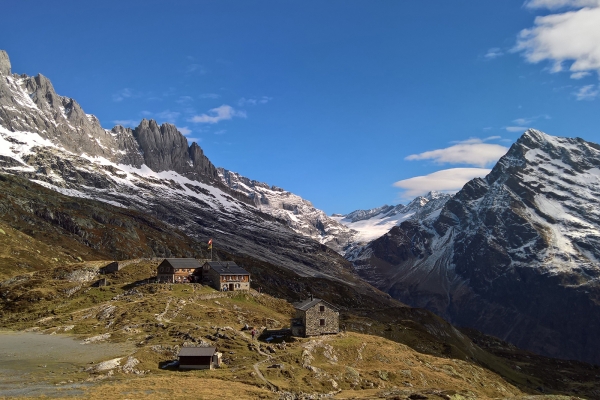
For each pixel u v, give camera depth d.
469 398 100.44
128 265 194.12
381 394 100.81
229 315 144.38
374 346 132.25
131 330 125.94
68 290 166.00
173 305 146.38
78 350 111.62
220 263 185.75
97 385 87.19
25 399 76.31
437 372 132.50
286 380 101.69
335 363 117.81
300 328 131.88
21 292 166.00
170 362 105.88
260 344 120.06
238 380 96.88
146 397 80.19
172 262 181.38
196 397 81.81
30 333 130.12
